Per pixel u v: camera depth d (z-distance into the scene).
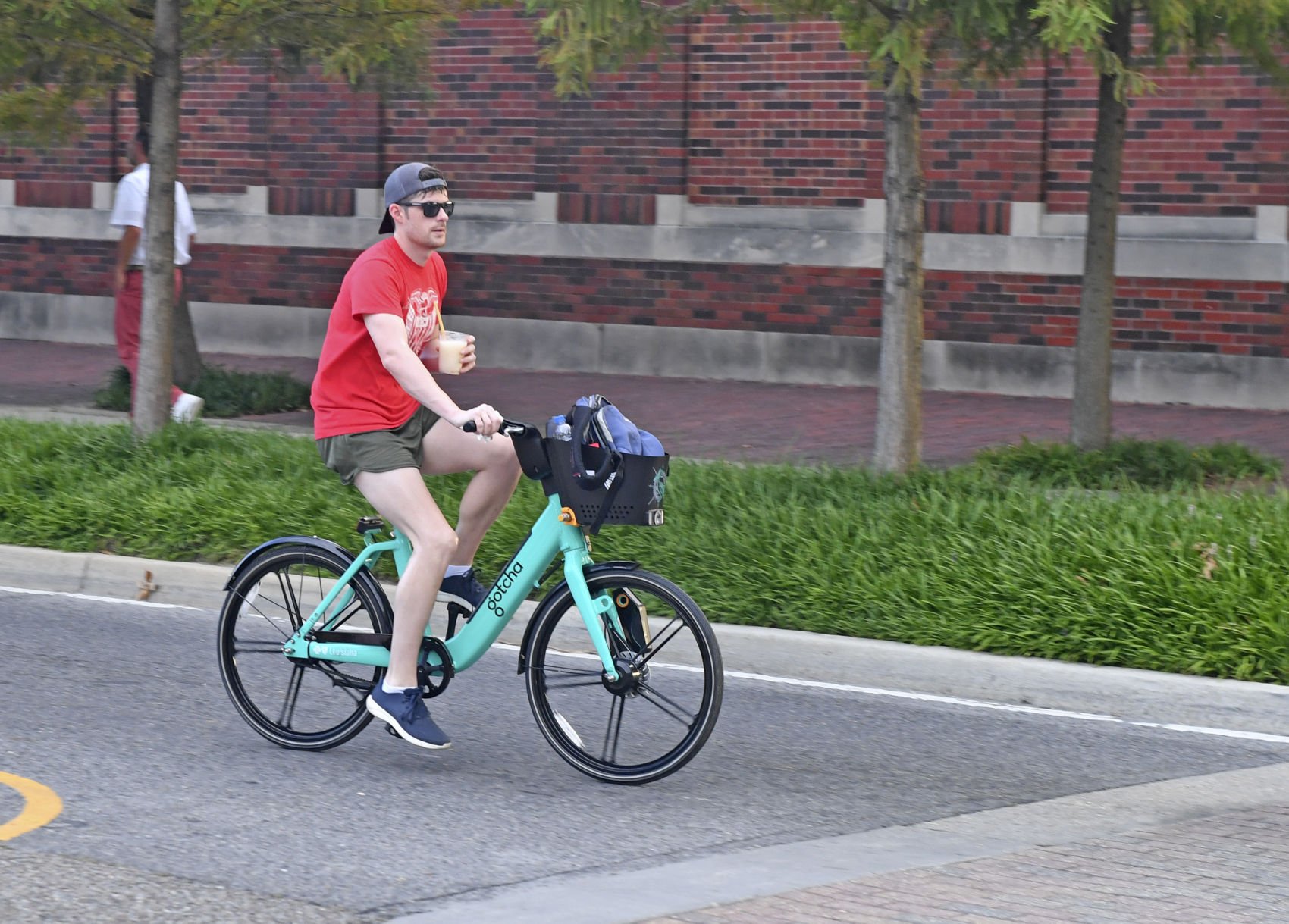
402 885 18.52
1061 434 52.69
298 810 21.36
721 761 23.97
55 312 79.06
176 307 56.25
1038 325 61.09
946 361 62.69
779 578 30.72
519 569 22.73
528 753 24.39
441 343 22.64
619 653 22.58
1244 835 20.59
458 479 37.41
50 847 19.61
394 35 46.16
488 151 69.44
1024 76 59.81
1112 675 26.95
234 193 74.31
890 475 37.31
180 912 17.50
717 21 64.81
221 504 36.78
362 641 23.39
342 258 72.62
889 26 34.34
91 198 77.81
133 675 28.52
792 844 20.25
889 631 29.27
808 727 25.89
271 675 24.84
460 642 23.12
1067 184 60.25
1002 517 32.97
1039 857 19.64
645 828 20.83
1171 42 41.75
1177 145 58.19
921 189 37.94
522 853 19.77
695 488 36.88
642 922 17.25
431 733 22.72
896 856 19.72
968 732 25.70
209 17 44.06
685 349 66.75
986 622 28.72
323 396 22.69
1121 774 23.55
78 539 36.91
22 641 30.89
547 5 35.78
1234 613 27.38
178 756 23.78
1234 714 26.09
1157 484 41.62
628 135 66.75
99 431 43.88
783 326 65.19
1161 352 59.22
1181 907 17.75
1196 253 58.19
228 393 55.81
